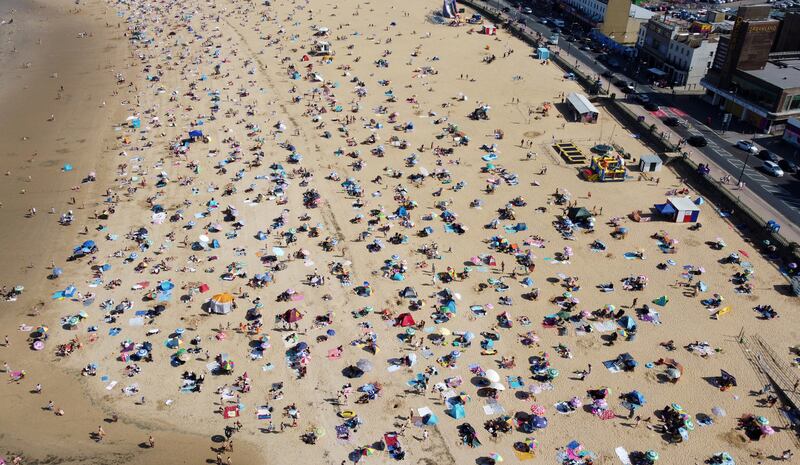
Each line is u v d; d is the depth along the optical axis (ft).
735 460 172.14
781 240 257.34
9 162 334.85
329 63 485.15
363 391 192.75
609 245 265.54
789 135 340.39
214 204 291.99
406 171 325.01
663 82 429.38
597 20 533.55
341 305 229.25
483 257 256.93
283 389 194.39
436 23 591.37
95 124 380.58
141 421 184.03
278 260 253.44
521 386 195.72
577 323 221.05
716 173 314.76
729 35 389.19
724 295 235.20
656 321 221.46
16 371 201.16
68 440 177.47
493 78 455.63
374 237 270.05
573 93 417.08
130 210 289.74
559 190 307.99
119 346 211.00
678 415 183.52
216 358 205.05
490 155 341.00
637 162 335.47
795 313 225.76
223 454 173.47
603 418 184.85
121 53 510.17
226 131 368.68
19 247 263.29
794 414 186.60
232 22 597.52
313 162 333.21
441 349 209.46
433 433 179.83
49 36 551.59
